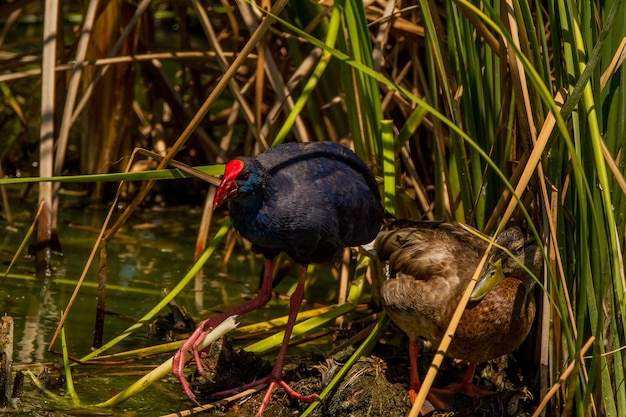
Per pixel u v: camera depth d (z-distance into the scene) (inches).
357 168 388.2
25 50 755.4
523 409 377.4
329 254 374.3
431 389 375.9
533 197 367.9
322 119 485.4
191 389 384.2
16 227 536.7
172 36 807.1
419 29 458.9
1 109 660.7
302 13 464.1
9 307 442.0
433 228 390.9
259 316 460.1
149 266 507.8
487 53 377.4
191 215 594.2
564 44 334.6
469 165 414.0
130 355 400.8
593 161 334.0
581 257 328.8
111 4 538.9
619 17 330.6
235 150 591.2
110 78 557.6
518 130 381.1
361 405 367.6
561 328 353.1
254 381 378.9
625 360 336.8
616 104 336.2
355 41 400.2
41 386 370.0
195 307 461.4
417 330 369.4
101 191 592.4
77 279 477.7
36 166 609.0
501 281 355.6
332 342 438.6
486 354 360.5
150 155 371.9
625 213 338.6
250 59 518.0
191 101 613.0
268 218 357.1
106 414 355.3
